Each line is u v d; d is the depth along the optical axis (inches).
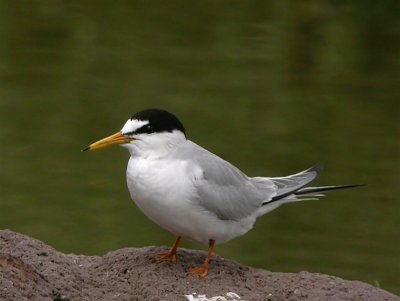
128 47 879.7
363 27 927.0
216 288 357.7
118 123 725.3
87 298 345.1
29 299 321.7
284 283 366.3
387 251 583.5
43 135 705.0
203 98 772.6
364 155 700.7
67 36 901.8
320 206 641.0
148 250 389.1
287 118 756.0
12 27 919.0
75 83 799.7
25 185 625.9
